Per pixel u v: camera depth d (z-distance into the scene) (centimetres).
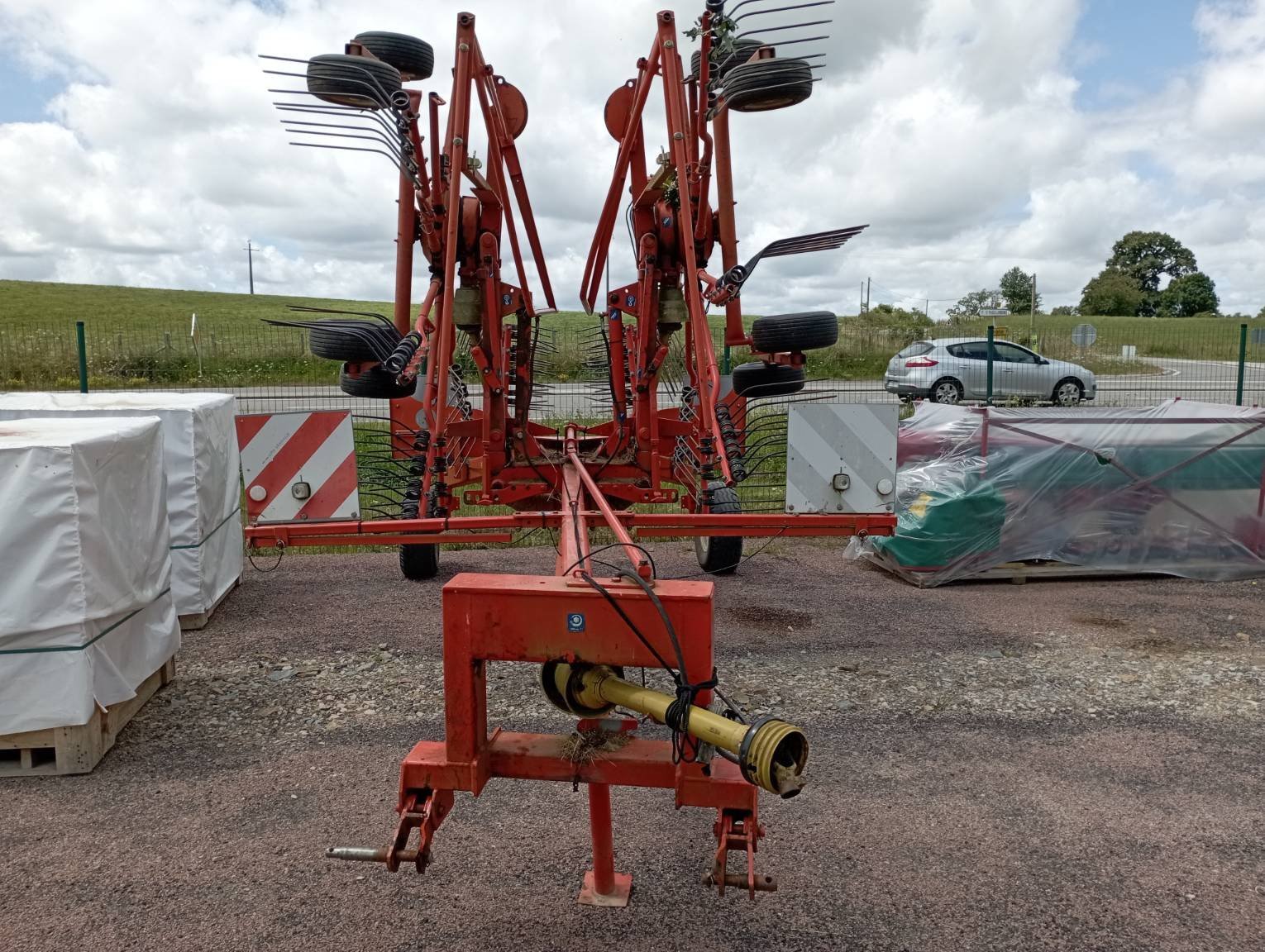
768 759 204
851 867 339
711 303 561
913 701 500
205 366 1992
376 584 743
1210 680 530
